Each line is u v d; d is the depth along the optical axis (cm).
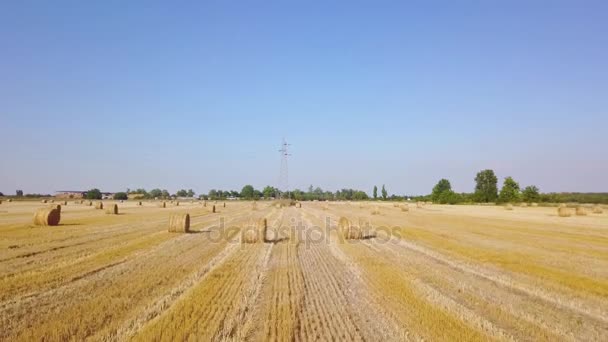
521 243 2302
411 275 1438
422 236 2647
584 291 1224
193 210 5909
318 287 1258
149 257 1753
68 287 1210
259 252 1944
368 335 856
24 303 1042
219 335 841
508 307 1062
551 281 1352
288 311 1005
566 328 912
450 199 10412
